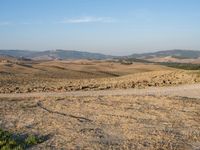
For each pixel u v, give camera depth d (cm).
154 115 1728
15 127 1480
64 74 7788
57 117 1705
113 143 1215
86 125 1511
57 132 1381
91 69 10781
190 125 1500
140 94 2836
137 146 1175
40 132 1384
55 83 4641
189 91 3103
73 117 1705
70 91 3541
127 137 1297
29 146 1187
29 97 2728
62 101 2306
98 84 4206
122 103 2139
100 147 1165
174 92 3050
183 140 1255
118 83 4234
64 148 1158
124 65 13075
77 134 1344
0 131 1347
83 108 1975
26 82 4788
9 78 5256
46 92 3472
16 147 1144
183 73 4603
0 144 1177
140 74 5312
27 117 1709
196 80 4044
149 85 3922
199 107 1958
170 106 1991
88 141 1242
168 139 1264
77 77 7462
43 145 1196
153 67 12219
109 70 10931
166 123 1539
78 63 13475
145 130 1405
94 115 1752
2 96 3027
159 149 1141
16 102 2306
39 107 2056
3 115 1766
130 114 1759
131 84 4041
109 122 1574
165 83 4034
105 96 2583
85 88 3831
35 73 7256
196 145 1194
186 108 1922
